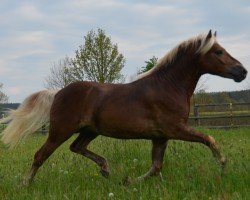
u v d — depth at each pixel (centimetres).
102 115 648
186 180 571
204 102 3055
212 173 599
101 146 1049
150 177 638
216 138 1359
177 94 646
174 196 493
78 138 720
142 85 652
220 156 618
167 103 636
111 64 3525
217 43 663
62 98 668
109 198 506
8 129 693
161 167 656
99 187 591
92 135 716
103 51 3500
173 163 731
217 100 3041
